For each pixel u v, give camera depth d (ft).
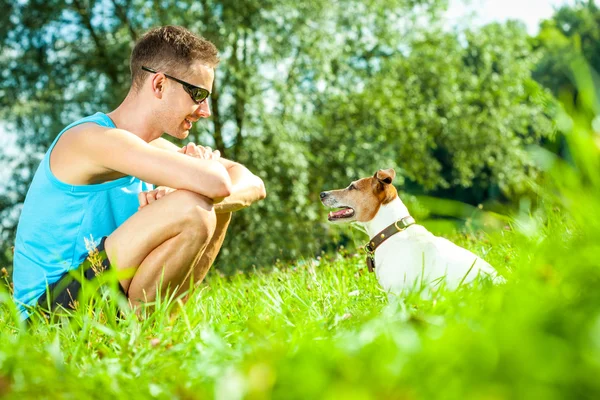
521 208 6.76
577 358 3.51
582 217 4.95
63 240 9.57
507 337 3.81
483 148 61.52
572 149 4.85
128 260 9.05
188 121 10.54
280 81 46.19
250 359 4.79
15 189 47.52
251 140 44.91
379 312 6.56
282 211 45.75
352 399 3.45
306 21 44.68
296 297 8.55
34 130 46.19
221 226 10.69
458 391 3.50
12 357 5.27
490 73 64.54
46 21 46.19
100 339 7.04
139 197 9.94
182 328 6.94
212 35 41.55
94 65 46.68
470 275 10.54
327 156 52.29
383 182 12.78
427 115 57.93
